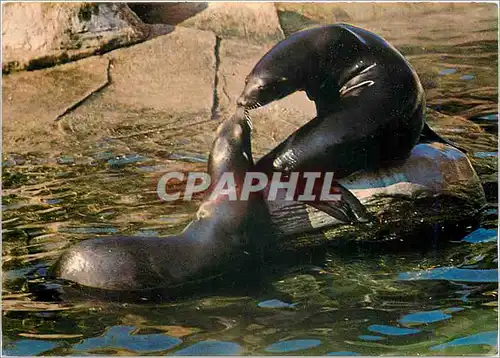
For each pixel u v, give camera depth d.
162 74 17.94
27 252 11.02
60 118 16.12
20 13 18.59
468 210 11.80
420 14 24.27
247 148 10.83
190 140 15.23
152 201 12.66
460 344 8.73
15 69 17.97
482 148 14.70
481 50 21.16
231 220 10.57
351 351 8.63
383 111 10.90
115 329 9.21
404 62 11.19
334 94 11.30
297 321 9.30
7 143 15.16
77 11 18.58
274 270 10.54
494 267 10.47
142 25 19.73
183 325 9.28
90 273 10.09
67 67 18.20
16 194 13.03
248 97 11.03
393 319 9.29
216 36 19.97
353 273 10.45
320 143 10.83
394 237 11.35
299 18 22.72
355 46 11.13
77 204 12.59
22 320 9.38
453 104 17.27
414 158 11.66
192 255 10.31
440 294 9.85
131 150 14.85
